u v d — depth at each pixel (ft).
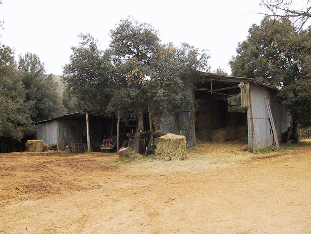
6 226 15.78
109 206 19.67
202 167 37.45
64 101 132.26
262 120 60.34
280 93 68.03
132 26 47.93
